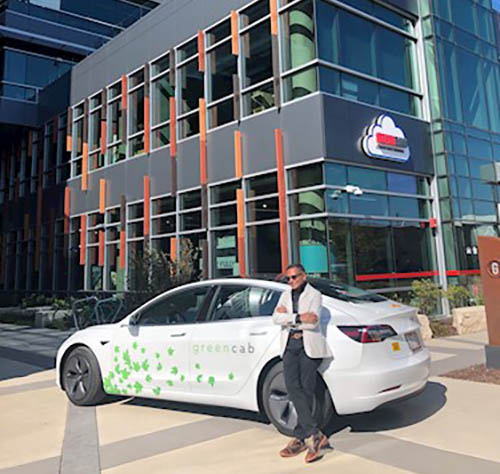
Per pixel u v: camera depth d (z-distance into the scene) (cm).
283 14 1308
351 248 1196
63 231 2123
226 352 507
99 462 419
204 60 1527
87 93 2062
